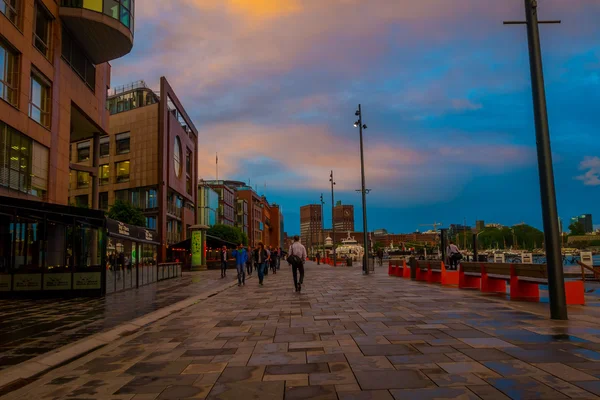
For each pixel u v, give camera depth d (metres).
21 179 21.77
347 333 6.98
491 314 8.52
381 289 15.13
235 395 4.12
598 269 16.22
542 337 6.16
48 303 13.39
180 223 64.00
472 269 14.39
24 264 15.84
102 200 58.59
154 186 54.66
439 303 10.56
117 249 17.22
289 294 14.15
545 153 8.13
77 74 28.91
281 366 5.11
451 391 3.99
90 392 4.41
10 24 20.55
